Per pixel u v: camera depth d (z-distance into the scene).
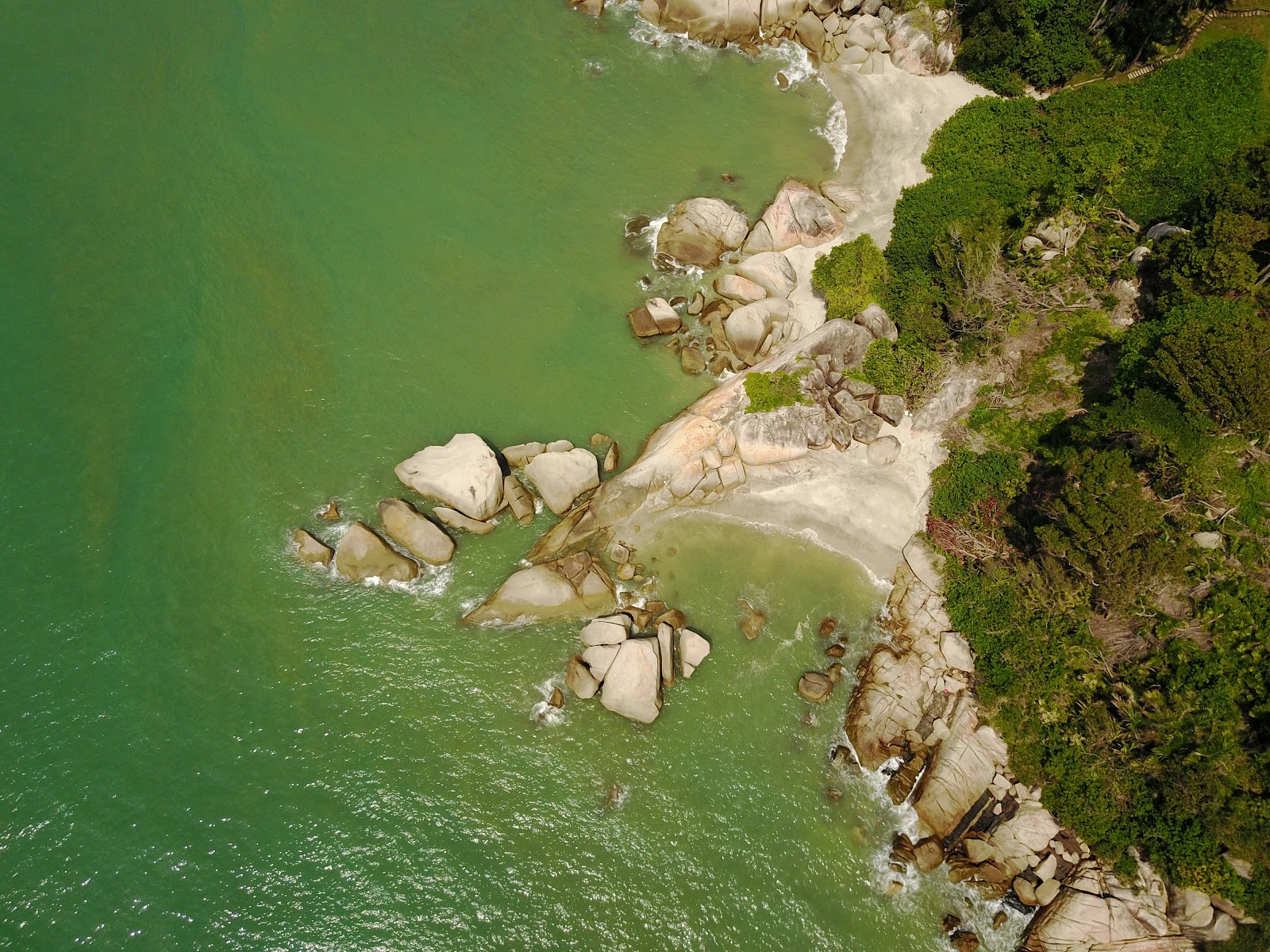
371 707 31.83
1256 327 32.66
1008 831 29.80
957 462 36.81
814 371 38.41
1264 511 31.38
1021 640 32.09
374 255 42.47
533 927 28.56
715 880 29.66
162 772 30.00
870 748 31.62
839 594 35.22
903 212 43.94
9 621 32.28
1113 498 30.25
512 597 33.56
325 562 34.28
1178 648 29.92
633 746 31.77
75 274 40.25
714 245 43.53
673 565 35.34
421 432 37.84
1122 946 27.47
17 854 28.31
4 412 36.53
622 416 39.06
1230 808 26.98
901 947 28.81
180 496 35.41
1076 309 39.19
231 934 27.69
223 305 40.09
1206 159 42.50
